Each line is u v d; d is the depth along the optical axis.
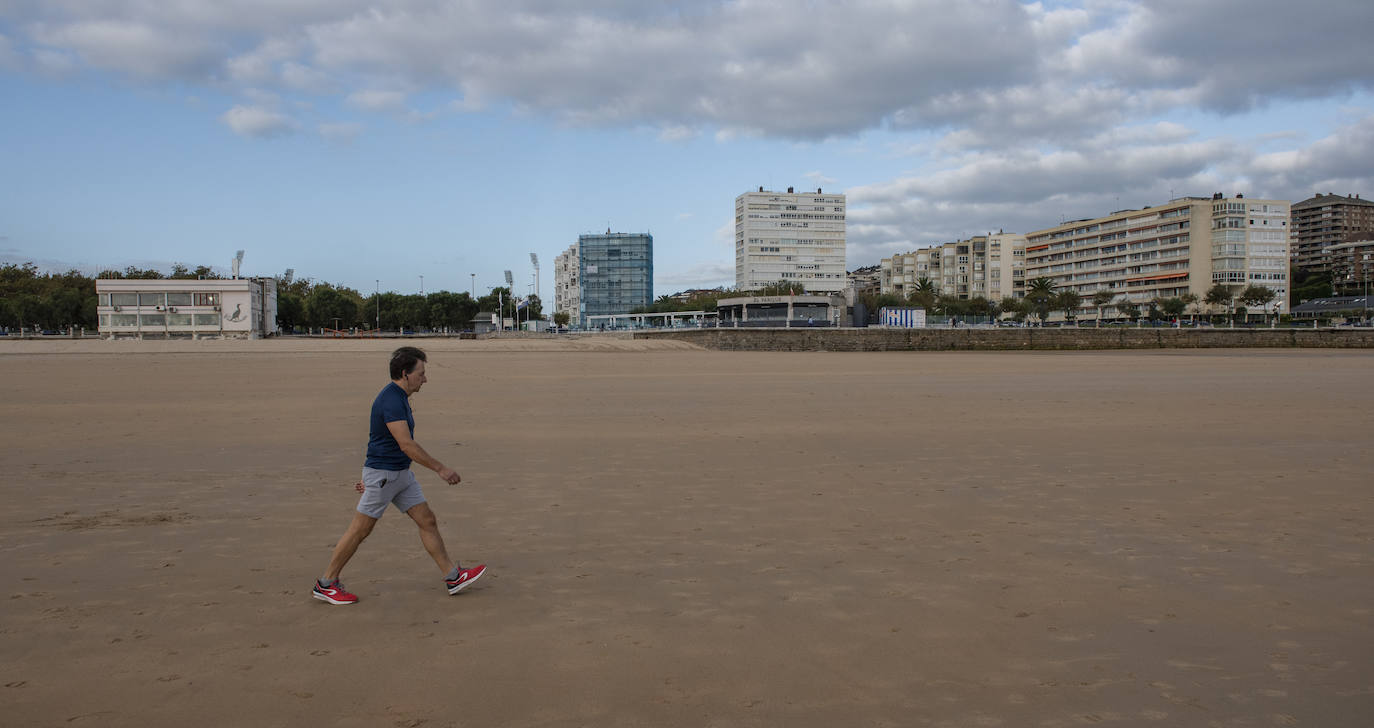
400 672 4.40
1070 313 138.62
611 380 26.81
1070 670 4.48
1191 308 131.62
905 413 17.09
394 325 130.88
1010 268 177.50
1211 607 5.52
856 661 4.58
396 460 5.55
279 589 5.81
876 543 7.15
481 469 10.69
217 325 80.94
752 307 93.38
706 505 8.63
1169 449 12.37
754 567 6.42
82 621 5.12
